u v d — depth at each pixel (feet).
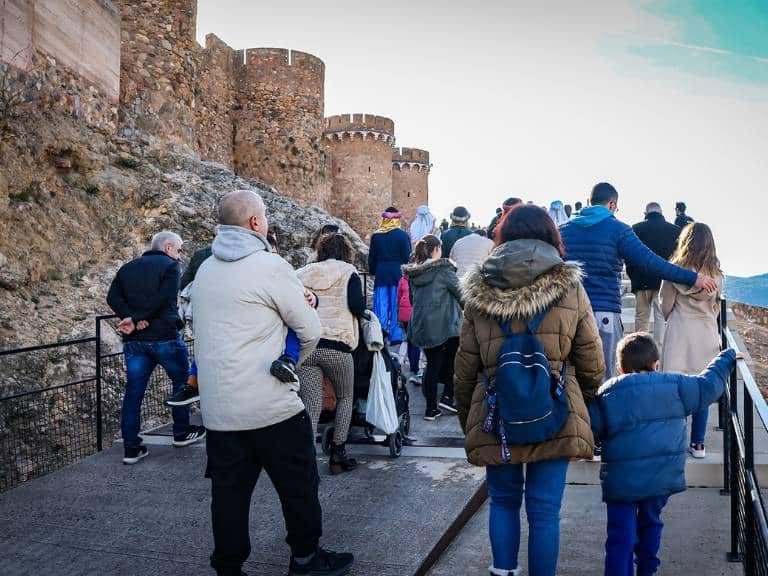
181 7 57.52
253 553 12.34
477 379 10.16
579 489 16.63
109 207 41.14
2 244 31.37
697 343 16.33
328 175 105.70
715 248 16.24
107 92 45.68
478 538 13.83
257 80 94.99
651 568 11.26
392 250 26.55
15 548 12.91
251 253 10.36
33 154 35.94
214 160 88.17
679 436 10.79
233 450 10.30
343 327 15.44
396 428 16.71
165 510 14.64
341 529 13.03
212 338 10.18
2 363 26.43
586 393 10.16
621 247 15.55
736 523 12.94
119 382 29.78
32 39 36.83
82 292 34.14
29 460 24.82
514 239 9.85
